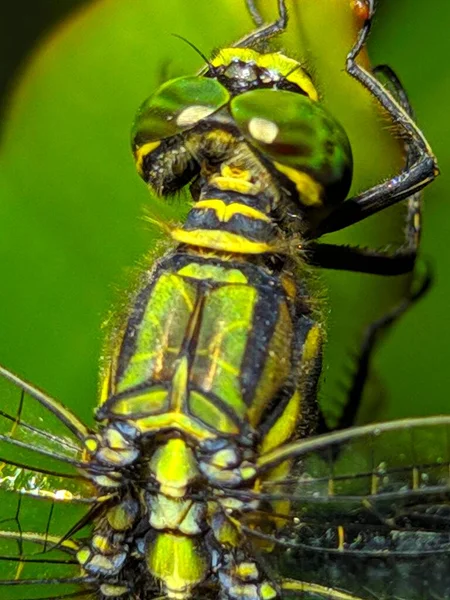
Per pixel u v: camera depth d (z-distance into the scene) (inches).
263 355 3.1
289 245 3.2
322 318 3.3
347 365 3.5
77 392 3.5
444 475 3.2
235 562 3.2
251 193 3.2
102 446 3.1
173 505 3.1
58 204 3.5
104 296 3.5
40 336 3.5
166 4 3.5
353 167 3.3
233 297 3.1
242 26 3.5
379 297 3.5
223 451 3.1
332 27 3.4
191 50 3.5
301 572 3.2
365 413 3.5
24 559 3.2
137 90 3.5
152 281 3.2
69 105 3.5
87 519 3.2
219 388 3.1
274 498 3.1
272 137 3.2
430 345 3.5
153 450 3.1
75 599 3.2
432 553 3.2
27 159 3.5
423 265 3.5
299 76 3.3
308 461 3.2
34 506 3.2
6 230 3.5
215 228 3.2
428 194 3.5
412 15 3.6
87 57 3.5
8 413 3.2
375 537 3.2
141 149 3.3
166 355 3.1
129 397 3.1
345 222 3.4
